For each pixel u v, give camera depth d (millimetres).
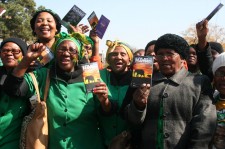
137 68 3730
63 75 4293
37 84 4215
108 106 4086
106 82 4578
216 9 4340
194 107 3736
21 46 4598
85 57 5059
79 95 4266
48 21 5398
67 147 4125
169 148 3648
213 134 3672
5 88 4070
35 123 4105
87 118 4242
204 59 4555
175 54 3828
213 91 4320
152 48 5590
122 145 4082
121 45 4613
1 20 43500
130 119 3807
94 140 4320
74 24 5957
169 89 3791
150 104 3834
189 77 3881
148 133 3805
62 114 4168
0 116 4250
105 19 5953
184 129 3691
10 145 4215
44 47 3982
